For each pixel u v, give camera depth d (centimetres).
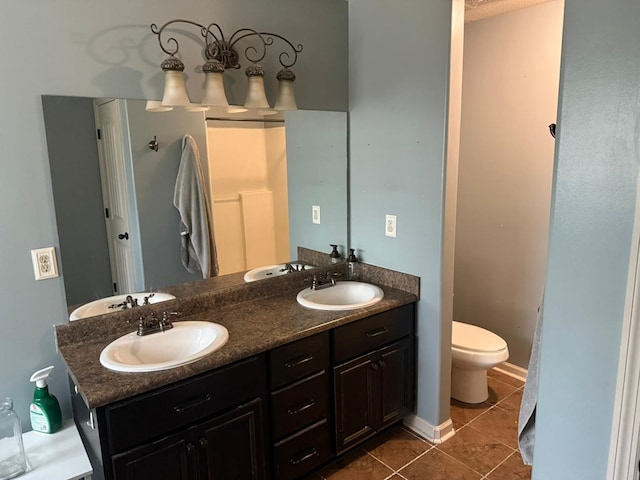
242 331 201
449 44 213
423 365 254
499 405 290
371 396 237
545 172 287
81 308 195
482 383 292
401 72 237
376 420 241
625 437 108
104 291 201
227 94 227
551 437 126
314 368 210
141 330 196
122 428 156
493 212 321
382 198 259
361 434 235
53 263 186
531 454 152
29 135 176
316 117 260
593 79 104
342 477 228
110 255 201
